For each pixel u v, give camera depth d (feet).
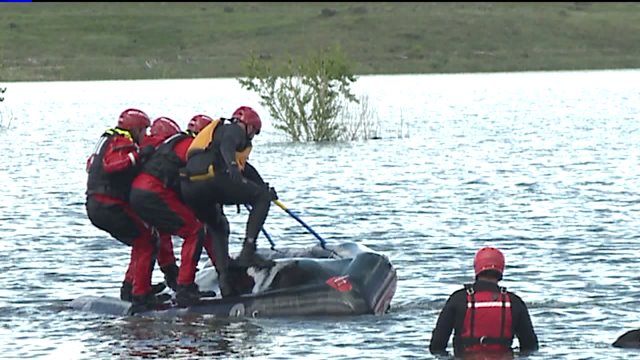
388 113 607.37
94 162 160.25
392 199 276.21
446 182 309.01
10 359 136.87
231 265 161.68
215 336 146.51
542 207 258.78
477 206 262.06
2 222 248.73
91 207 160.45
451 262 195.11
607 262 192.54
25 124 579.07
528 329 126.41
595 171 329.11
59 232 234.17
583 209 254.68
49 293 175.52
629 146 403.75
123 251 211.41
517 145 416.87
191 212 159.22
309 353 137.28
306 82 449.89
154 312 158.92
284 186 304.91
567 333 144.36
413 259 198.80
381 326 150.10
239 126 156.76
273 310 156.04
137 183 157.99
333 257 165.17
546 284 175.42
